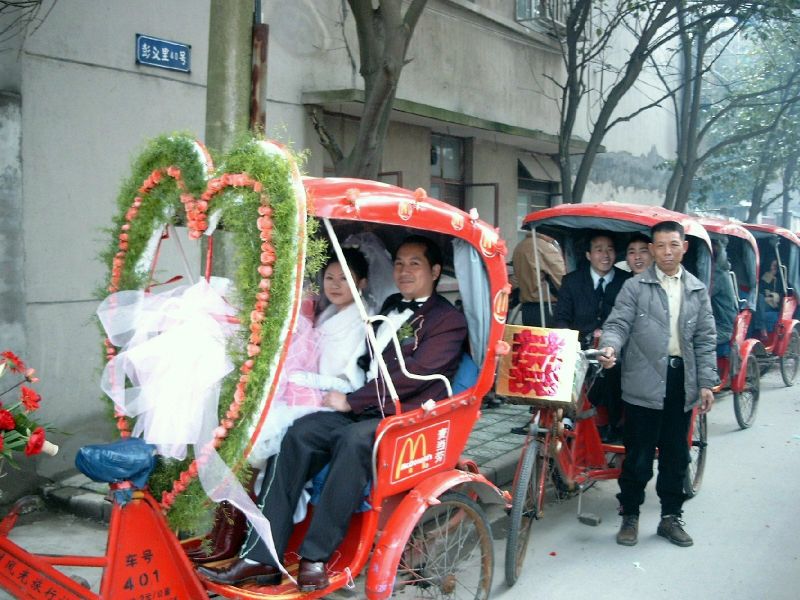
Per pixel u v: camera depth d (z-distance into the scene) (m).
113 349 3.07
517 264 7.10
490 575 3.68
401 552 2.97
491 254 3.48
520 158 10.94
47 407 5.17
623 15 10.71
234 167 2.59
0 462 2.97
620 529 4.75
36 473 5.02
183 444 2.55
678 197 13.18
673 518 4.69
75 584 2.47
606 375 5.05
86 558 2.50
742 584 4.09
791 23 12.82
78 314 5.34
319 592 2.82
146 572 2.56
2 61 4.79
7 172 4.81
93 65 5.40
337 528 2.87
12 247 4.87
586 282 5.43
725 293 6.62
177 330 2.71
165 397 2.60
